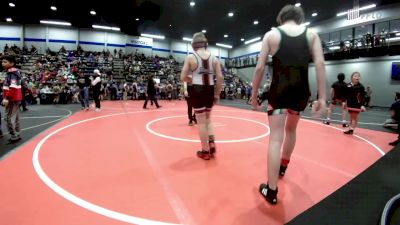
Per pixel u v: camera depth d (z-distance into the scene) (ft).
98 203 7.50
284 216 6.94
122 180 9.29
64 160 11.61
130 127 20.65
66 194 8.09
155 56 91.20
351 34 62.59
